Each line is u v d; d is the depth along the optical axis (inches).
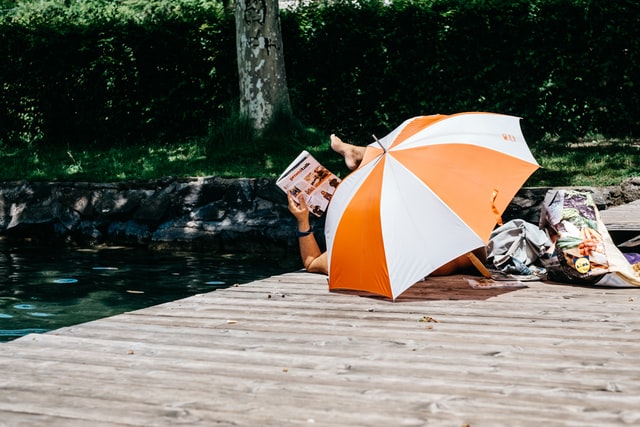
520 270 252.7
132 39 665.6
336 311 202.7
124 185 518.9
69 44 674.8
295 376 143.8
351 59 650.8
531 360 154.1
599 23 613.3
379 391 134.5
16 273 382.3
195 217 499.5
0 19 733.9
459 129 224.5
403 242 205.2
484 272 243.4
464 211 205.9
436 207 206.8
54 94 681.6
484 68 625.3
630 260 250.7
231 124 609.0
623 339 170.7
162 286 347.9
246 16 613.0
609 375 143.6
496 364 151.3
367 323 188.5
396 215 207.6
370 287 211.3
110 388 136.9
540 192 447.5
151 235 506.3
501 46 626.5
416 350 162.4
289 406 127.0
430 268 202.2
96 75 673.6
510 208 450.9
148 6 932.6
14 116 690.8
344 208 218.1
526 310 201.5
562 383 138.8
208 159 577.9
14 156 638.5
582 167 521.0
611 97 626.5
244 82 616.1
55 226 528.4
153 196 511.5
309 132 617.9
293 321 191.5
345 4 655.8
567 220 234.4
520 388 135.7
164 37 661.3
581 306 205.9
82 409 126.1
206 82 661.9
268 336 175.8
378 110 652.1
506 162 218.4
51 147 671.8
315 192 257.9
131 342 169.8
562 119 627.8
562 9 613.3
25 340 171.6
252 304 212.5
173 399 130.7
